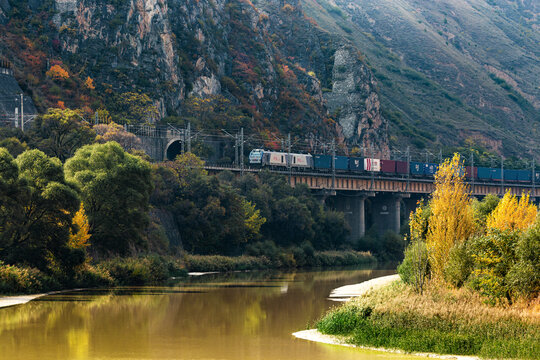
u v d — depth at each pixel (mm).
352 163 198000
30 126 143125
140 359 40531
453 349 42250
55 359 40156
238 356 41719
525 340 41594
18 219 77562
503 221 63219
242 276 116812
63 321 56125
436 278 59312
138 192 94812
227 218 135875
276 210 155375
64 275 82500
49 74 173750
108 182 92250
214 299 76375
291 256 148000
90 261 90188
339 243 176750
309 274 126000
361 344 45562
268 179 165375
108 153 95000
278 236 155875
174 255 121500
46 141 118625
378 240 190500
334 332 50375
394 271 137375
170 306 68562
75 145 123250
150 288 88750
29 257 79750
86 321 56312
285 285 97875
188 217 129375
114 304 68750
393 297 55344
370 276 120938
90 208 92812
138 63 195750
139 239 96688
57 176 81375
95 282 87188
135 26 198250
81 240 84812
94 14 193875
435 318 46594
